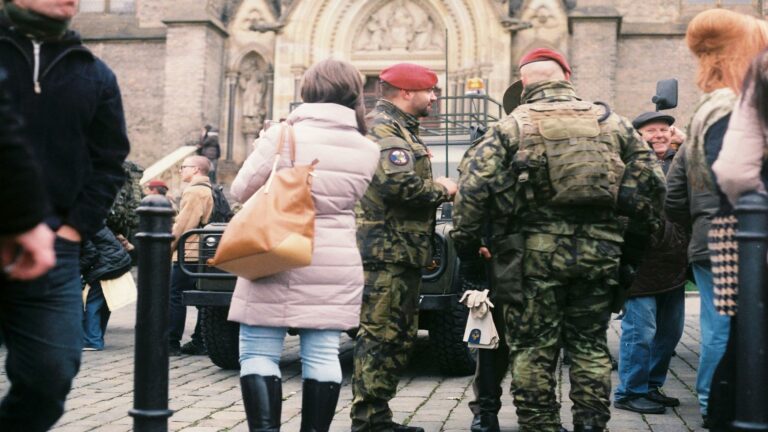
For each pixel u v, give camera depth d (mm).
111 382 7363
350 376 7984
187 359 8992
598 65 26516
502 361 5449
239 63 28625
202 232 7918
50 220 3211
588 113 4707
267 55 28438
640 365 6176
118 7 29984
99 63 3398
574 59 26656
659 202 4734
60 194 3229
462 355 7598
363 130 4477
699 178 4340
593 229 4648
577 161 4539
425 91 5184
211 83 28016
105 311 9633
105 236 9188
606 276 4668
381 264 4957
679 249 6129
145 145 29312
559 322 4723
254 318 4121
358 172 4301
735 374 3480
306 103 4410
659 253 6070
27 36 3217
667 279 6133
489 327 5125
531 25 26188
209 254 7934
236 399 6641
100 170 3424
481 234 4801
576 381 4723
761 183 3357
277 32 27703
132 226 9797
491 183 4676
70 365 3209
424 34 27375
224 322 7969
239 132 28625
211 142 25672
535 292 4668
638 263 4910
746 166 3320
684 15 27562
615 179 4621
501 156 4680
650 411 6129
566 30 26812
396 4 27562
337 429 5605
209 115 27969
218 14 28469
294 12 27578
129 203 9602
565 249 4617
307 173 4008
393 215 4973
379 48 27609
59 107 3229
